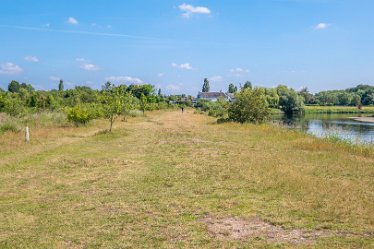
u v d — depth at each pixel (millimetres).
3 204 9148
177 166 13758
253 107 36562
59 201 9336
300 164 14047
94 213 8359
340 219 7836
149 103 71250
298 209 8500
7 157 15633
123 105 29297
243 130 29031
